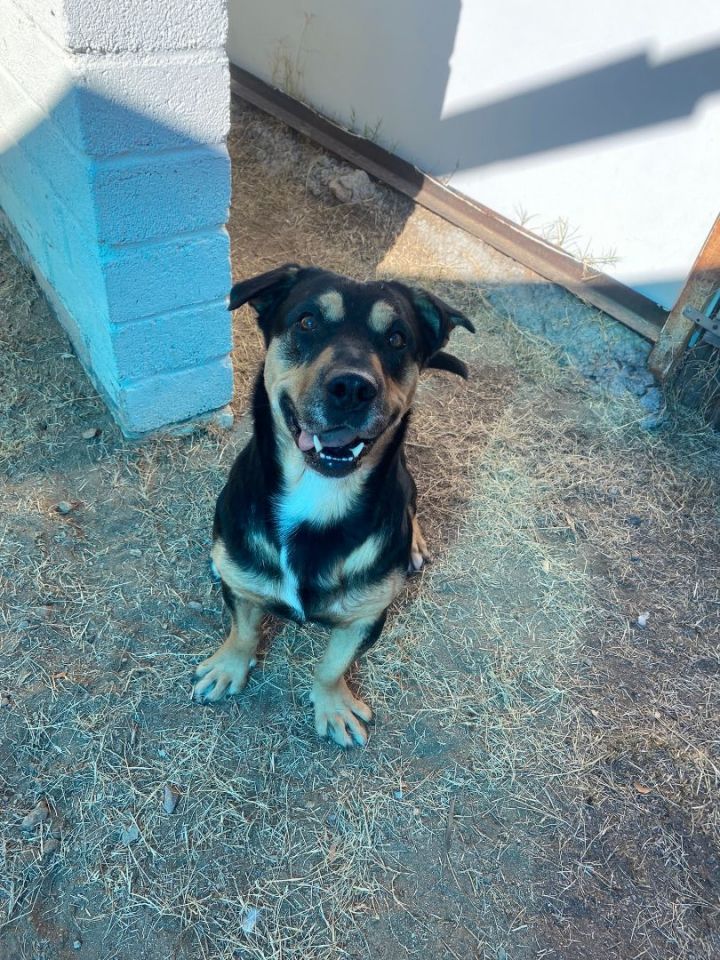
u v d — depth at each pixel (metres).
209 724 0.86
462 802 0.84
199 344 1.09
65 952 0.69
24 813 0.76
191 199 0.95
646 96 1.31
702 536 1.19
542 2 1.36
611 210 1.44
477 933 0.75
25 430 1.12
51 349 1.24
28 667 0.87
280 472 0.75
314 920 0.73
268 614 0.98
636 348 1.43
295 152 1.82
